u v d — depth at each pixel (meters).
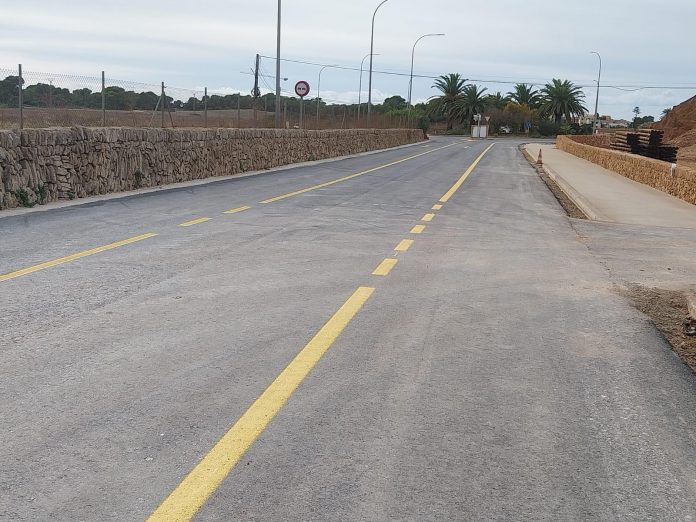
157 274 7.72
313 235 10.73
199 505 3.15
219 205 14.16
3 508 3.08
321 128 43.38
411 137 71.62
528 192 20.44
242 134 24.08
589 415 4.34
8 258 8.33
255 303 6.65
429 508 3.20
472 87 116.06
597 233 12.48
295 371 4.88
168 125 23.94
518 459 3.72
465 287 7.65
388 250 9.70
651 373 5.14
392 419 4.16
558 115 120.12
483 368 5.11
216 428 3.95
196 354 5.17
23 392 4.38
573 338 5.93
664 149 34.19
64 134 14.26
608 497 3.36
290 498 3.24
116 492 3.24
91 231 10.45
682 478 3.58
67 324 5.79
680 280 8.55
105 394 4.38
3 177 12.50
